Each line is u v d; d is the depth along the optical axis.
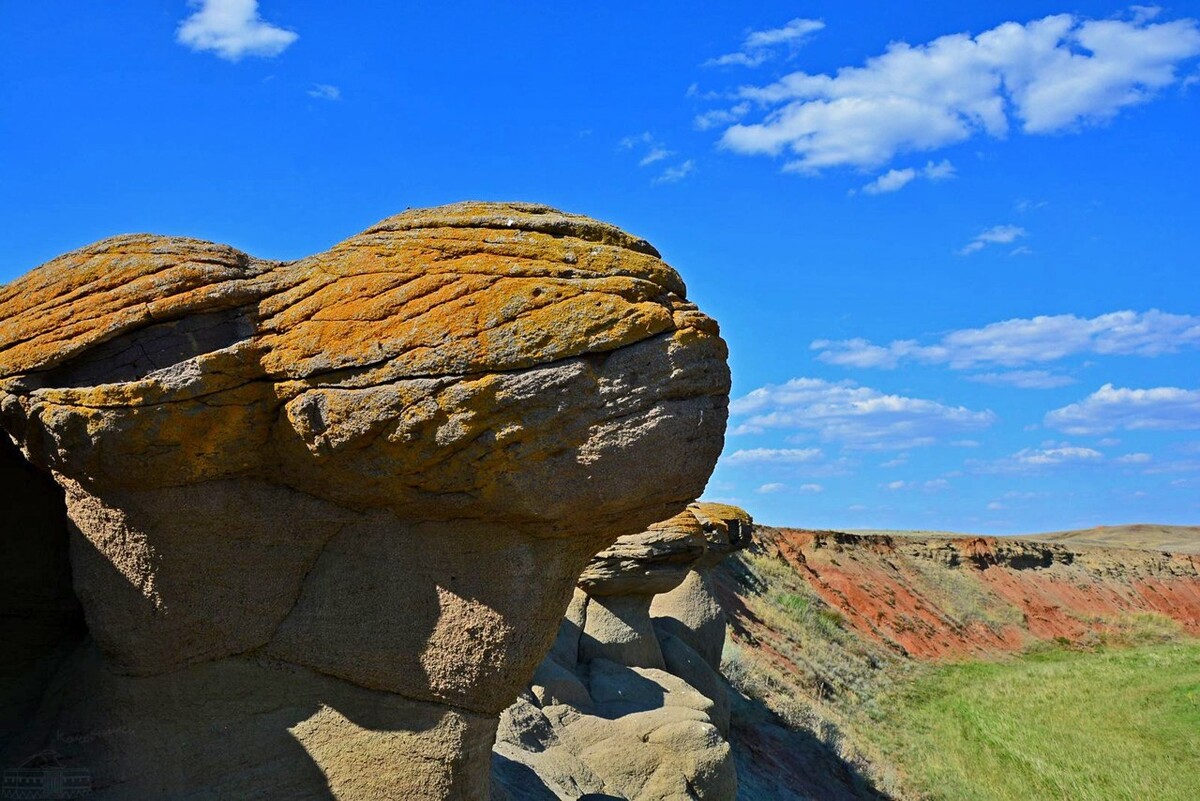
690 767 14.91
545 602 8.73
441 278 8.13
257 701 8.96
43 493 10.26
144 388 8.16
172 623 8.78
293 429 8.45
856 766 26.66
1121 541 130.12
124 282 8.63
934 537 75.06
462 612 8.67
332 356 8.21
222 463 8.59
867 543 66.62
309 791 8.83
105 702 8.90
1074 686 45.84
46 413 8.38
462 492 8.41
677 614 22.91
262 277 8.66
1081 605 72.44
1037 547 78.62
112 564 8.76
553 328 7.88
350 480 8.59
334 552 9.02
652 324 7.94
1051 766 31.88
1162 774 31.53
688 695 17.88
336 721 8.94
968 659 55.12
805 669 35.69
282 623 9.01
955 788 28.08
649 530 19.14
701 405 8.20
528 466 8.09
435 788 8.76
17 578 10.12
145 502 8.56
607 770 14.80
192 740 8.82
